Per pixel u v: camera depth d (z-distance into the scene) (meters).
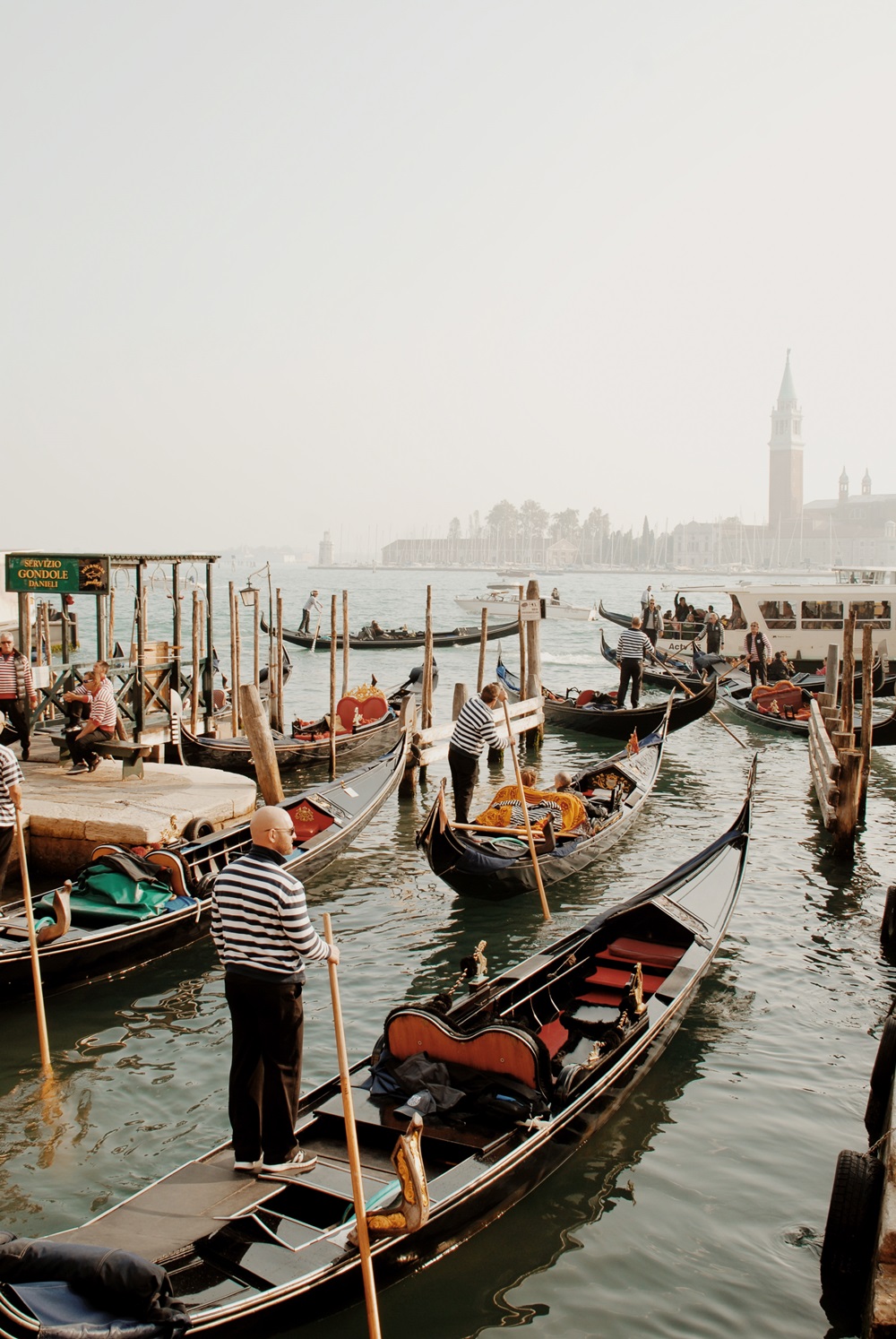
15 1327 3.53
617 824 11.71
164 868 8.79
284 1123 4.68
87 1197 5.36
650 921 8.21
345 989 8.06
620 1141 5.98
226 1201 4.48
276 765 11.96
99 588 12.45
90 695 12.03
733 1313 4.64
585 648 40.09
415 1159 3.99
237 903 4.54
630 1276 4.87
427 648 15.62
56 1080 6.65
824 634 27.67
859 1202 4.76
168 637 42.38
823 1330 4.55
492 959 8.73
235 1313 3.89
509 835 10.49
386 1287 4.46
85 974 7.93
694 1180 5.61
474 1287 4.77
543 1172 5.28
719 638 28.44
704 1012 7.67
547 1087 5.42
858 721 20.50
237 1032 4.67
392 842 12.28
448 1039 5.46
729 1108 6.35
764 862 11.52
